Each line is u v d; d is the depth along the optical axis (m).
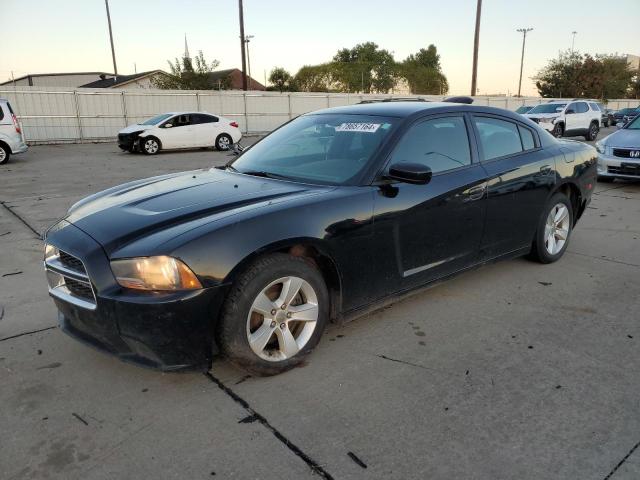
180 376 2.97
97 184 10.25
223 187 3.32
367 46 63.91
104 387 2.87
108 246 2.63
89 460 2.29
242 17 29.56
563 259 5.08
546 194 4.57
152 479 2.18
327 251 3.01
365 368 3.05
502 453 2.31
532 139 4.59
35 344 3.36
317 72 59.00
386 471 2.21
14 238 6.06
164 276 2.49
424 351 3.25
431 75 62.66
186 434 2.46
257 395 2.77
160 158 15.93
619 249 5.43
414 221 3.44
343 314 3.23
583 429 2.47
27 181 10.69
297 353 3.00
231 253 2.61
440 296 4.14
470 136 3.98
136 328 2.53
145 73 49.06
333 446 2.37
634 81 57.94
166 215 2.82
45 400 2.75
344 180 3.31
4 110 14.26
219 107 26.73
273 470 2.22
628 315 3.77
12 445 2.39
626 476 2.17
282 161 3.77
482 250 4.06
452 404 2.68
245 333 2.73
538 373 2.98
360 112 3.92
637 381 2.89
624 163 9.06
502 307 3.92
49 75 60.69
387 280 3.39
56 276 2.94
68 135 22.72
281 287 2.91
